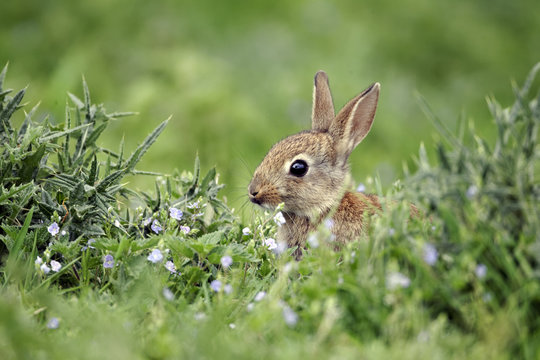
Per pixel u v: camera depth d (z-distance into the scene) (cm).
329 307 575
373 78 1997
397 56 2123
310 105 1777
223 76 1752
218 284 680
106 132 1500
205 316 625
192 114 1536
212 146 1491
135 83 1664
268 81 1867
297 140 1066
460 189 662
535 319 601
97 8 1933
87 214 789
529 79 692
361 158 1593
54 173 826
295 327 615
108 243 725
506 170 658
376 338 597
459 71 2133
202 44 2019
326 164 1053
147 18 1980
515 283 604
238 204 1221
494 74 2125
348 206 974
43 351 566
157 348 549
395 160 1630
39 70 1797
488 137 1516
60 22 1897
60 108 1549
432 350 551
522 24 2370
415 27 2197
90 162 885
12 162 791
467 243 625
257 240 845
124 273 702
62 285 748
